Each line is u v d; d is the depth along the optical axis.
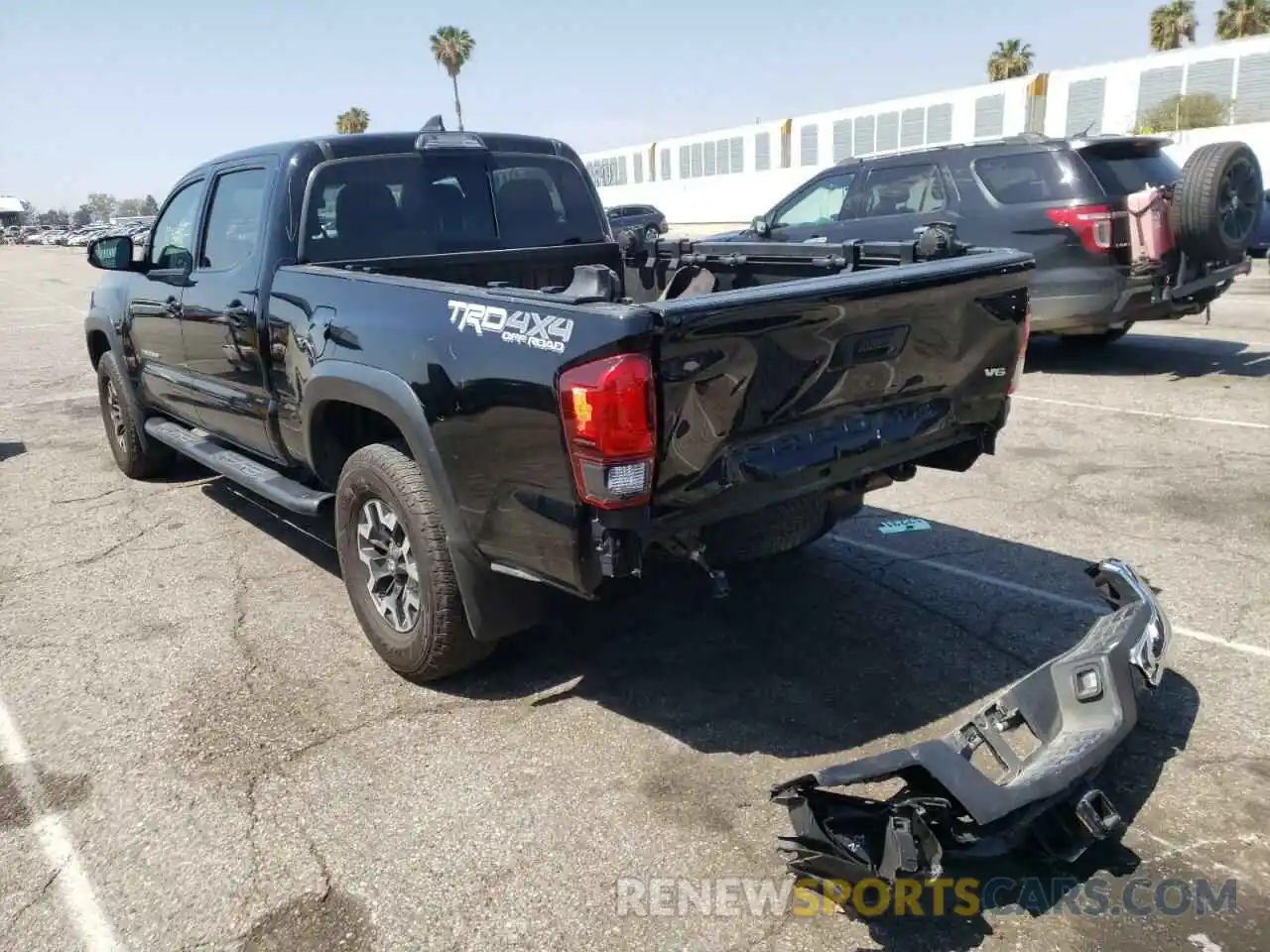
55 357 13.33
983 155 8.80
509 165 5.12
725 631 4.14
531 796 3.06
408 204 4.73
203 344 4.93
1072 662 2.84
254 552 5.29
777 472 3.09
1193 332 11.07
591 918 2.55
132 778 3.22
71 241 72.38
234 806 3.06
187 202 5.38
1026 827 2.60
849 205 9.89
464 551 3.30
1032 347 10.56
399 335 3.38
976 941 2.44
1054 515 5.38
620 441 2.68
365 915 2.58
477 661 3.74
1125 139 8.43
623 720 3.48
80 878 2.76
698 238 5.50
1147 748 3.20
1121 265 8.28
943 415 3.61
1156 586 4.40
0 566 5.16
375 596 3.88
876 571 4.69
